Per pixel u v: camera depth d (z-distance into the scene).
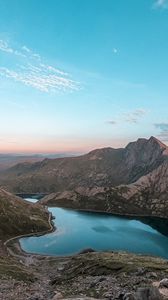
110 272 120.56
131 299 51.03
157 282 75.94
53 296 68.56
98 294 71.62
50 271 169.50
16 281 108.56
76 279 113.12
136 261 143.62
